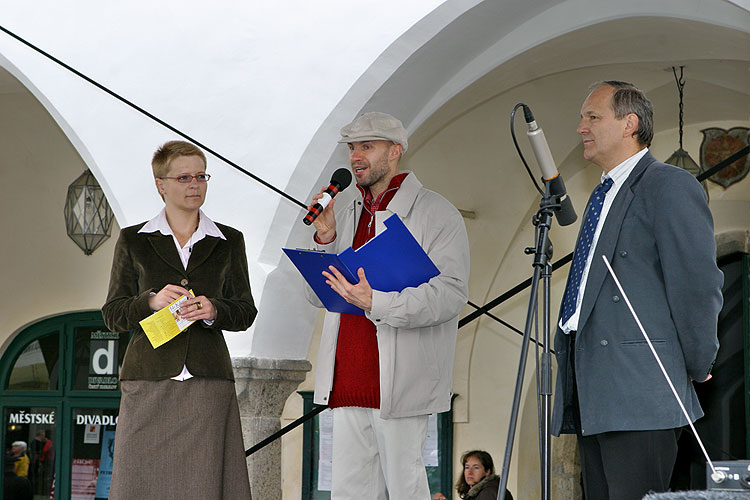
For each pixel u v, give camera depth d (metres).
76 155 9.73
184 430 4.32
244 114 5.63
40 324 9.95
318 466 8.95
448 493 9.17
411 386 4.15
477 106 7.86
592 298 3.52
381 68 5.41
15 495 9.82
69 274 9.80
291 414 9.11
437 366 4.23
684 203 3.38
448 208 4.33
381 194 4.38
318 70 5.52
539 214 3.47
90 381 9.78
